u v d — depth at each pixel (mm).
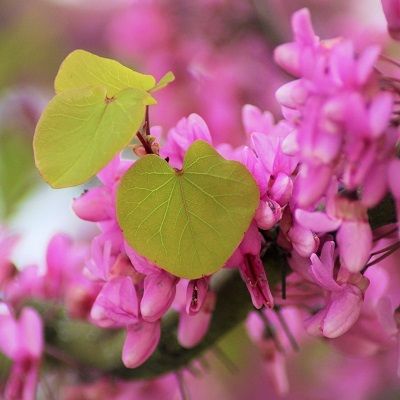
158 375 392
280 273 337
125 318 325
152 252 309
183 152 321
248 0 590
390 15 325
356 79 289
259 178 312
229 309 357
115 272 328
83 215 329
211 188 307
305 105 294
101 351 406
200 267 309
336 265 325
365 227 304
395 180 290
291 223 317
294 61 318
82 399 417
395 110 296
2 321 401
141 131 314
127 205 307
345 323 318
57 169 304
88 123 303
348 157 288
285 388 408
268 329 403
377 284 374
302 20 316
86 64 312
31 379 395
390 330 327
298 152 300
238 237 307
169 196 308
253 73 586
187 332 352
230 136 556
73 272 426
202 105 562
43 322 413
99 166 299
